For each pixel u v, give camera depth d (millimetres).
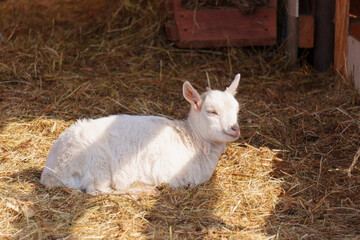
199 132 4551
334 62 7441
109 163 4391
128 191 4367
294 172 4969
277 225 4059
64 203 4215
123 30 8594
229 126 4324
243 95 6820
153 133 4496
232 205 4324
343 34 7000
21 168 4895
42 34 8609
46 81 7168
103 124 4520
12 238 3779
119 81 7203
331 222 4121
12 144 5398
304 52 8133
